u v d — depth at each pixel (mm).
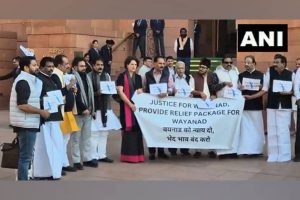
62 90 6977
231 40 18297
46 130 6574
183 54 12875
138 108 8000
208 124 8156
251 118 8406
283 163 7965
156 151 8820
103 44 16125
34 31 15977
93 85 7730
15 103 5945
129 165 7801
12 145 6203
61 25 15617
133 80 8016
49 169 6641
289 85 7898
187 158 8398
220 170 7430
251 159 8312
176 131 8094
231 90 8188
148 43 15820
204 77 8273
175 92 8094
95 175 7047
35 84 6023
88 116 7492
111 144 9891
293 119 9508
